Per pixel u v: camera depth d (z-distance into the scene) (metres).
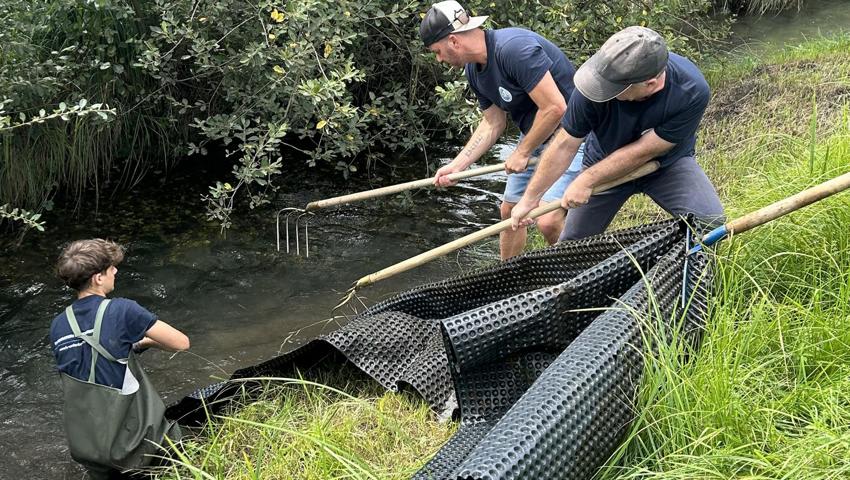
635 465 2.93
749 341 3.40
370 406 3.68
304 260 6.26
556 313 3.62
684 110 3.79
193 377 4.81
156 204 7.05
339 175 7.77
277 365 4.30
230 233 6.65
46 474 4.04
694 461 2.80
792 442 2.83
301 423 3.91
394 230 6.77
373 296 5.75
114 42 6.91
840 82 7.69
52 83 6.22
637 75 3.57
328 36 6.57
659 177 4.23
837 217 4.16
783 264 4.16
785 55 9.55
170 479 3.66
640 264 3.81
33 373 4.89
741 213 4.67
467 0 7.70
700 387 3.09
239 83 7.02
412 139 7.65
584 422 2.88
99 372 3.66
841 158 4.70
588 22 8.27
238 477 3.52
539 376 3.36
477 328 3.48
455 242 4.44
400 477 3.35
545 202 4.96
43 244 6.36
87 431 3.68
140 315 3.79
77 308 3.75
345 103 6.43
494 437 2.77
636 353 3.17
